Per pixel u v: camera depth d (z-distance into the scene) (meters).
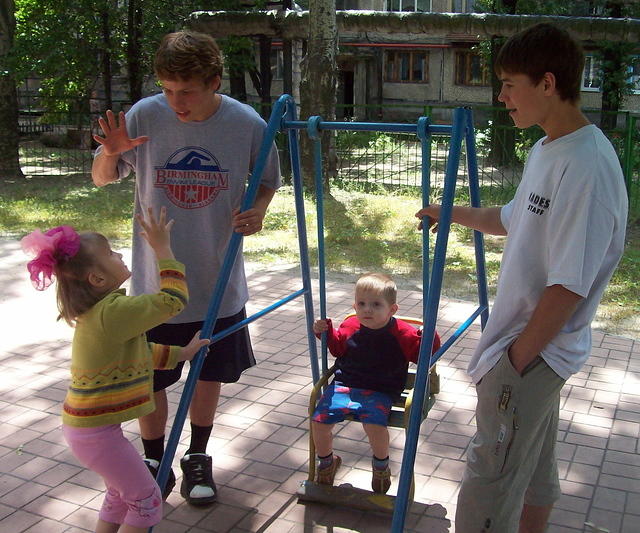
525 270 2.26
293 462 3.59
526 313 2.30
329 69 11.45
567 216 2.10
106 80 16.19
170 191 3.01
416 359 3.09
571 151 2.12
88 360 2.43
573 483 3.42
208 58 2.69
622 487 3.39
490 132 14.57
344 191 11.81
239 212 2.83
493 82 14.26
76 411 2.45
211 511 3.17
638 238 8.98
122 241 8.47
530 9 14.43
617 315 5.86
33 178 13.72
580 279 2.09
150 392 2.58
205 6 14.64
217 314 2.81
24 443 3.75
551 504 2.65
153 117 2.96
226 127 2.98
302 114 11.71
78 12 14.67
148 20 15.21
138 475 2.51
